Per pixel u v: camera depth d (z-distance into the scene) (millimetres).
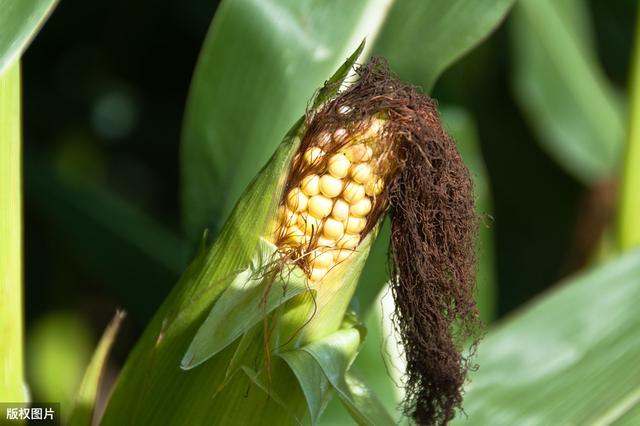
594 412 992
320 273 832
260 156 958
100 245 1208
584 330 1059
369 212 829
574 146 1597
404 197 830
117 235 1204
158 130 1849
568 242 1858
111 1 1759
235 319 825
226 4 965
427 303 844
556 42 1604
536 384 1032
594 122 1610
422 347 853
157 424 852
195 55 1842
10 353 901
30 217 1565
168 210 1929
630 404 986
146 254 1199
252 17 966
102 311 1763
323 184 820
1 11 815
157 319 864
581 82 1617
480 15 971
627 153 1184
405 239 837
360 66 843
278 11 971
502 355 1052
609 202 1596
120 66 1830
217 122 963
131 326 1746
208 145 962
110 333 882
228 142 962
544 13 1594
